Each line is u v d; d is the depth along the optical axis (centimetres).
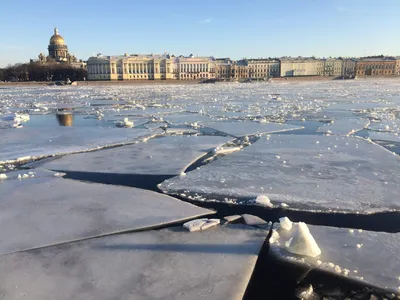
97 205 676
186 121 1927
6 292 415
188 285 425
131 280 436
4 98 4153
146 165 975
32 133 1523
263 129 1605
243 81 11631
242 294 408
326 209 661
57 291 417
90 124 1867
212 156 1082
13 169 963
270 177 847
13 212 645
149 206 670
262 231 564
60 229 576
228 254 493
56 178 855
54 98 4109
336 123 1775
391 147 1211
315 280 439
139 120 1984
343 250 502
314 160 998
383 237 540
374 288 421
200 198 725
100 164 991
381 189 756
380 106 2673
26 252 505
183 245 519
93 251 506
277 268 466
